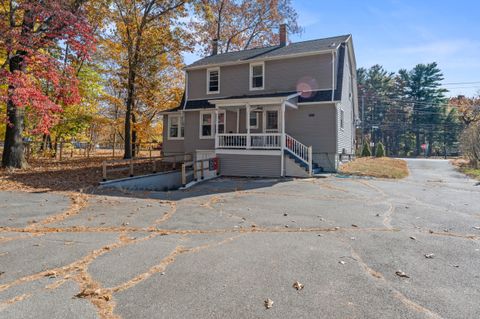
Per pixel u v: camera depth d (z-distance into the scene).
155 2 21.58
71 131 22.38
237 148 15.56
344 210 7.39
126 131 22.34
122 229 5.83
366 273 3.78
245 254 4.46
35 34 12.71
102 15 19.62
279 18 29.70
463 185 11.23
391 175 14.16
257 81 18.33
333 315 2.84
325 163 16.14
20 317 2.80
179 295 3.24
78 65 20.91
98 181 12.20
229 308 2.97
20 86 11.83
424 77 54.88
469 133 19.05
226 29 30.30
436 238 5.19
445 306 3.00
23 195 9.26
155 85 23.88
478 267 3.96
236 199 8.98
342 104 17.66
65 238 5.25
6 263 4.12
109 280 3.61
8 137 14.84
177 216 6.88
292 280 3.59
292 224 6.18
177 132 21.50
